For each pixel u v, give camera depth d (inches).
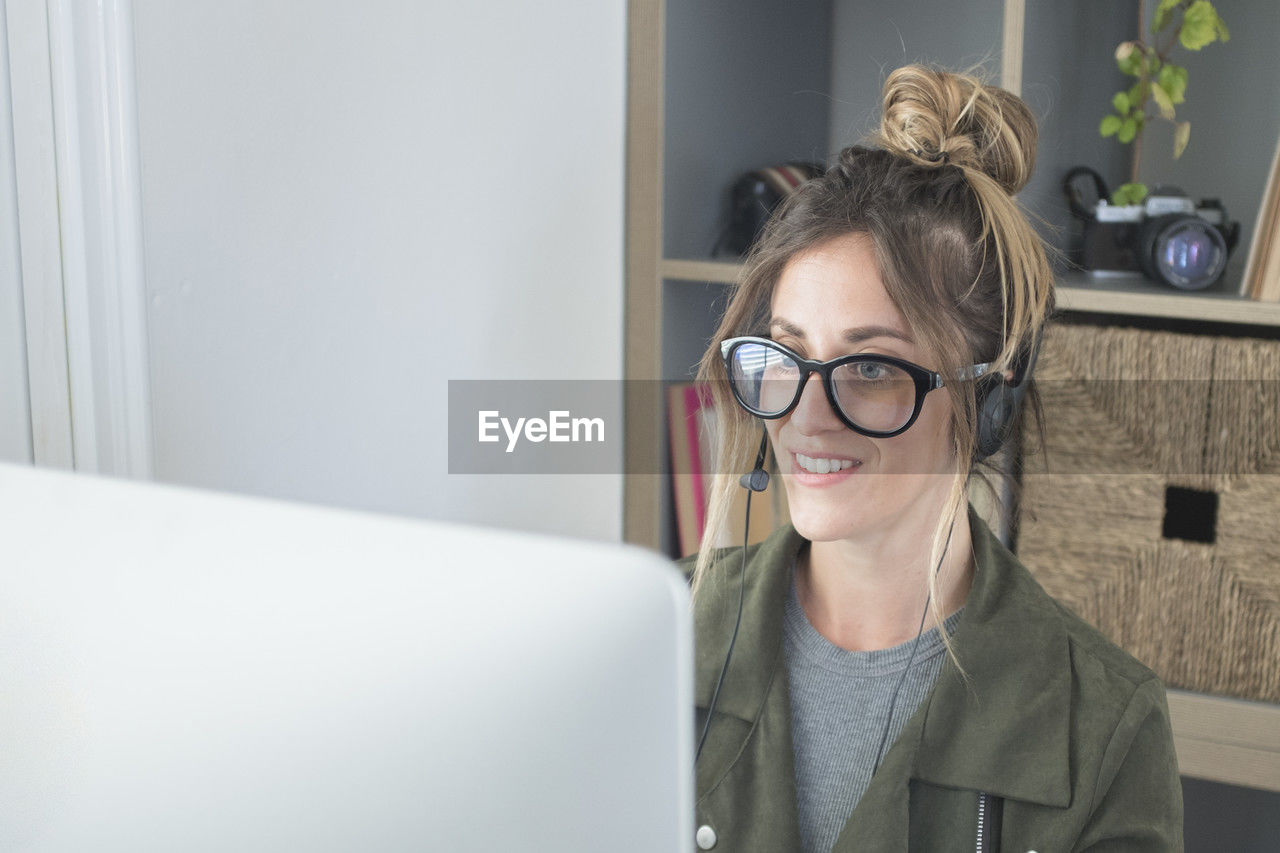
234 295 48.9
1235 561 55.1
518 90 62.4
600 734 14.4
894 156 32.8
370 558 15.2
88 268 43.4
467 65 59.4
